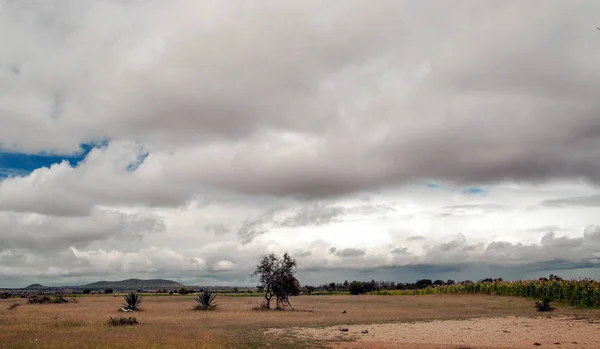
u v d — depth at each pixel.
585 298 40.97
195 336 20.58
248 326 26.58
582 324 25.03
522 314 34.06
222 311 42.34
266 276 45.00
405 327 25.56
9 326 25.34
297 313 38.50
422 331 23.52
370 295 92.25
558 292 46.91
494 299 56.69
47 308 48.12
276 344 18.94
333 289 147.75
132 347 16.89
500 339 19.89
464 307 45.22
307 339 20.61
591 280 42.50
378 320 30.34
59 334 21.25
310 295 98.25
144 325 26.97
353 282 110.06
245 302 63.41
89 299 77.19
